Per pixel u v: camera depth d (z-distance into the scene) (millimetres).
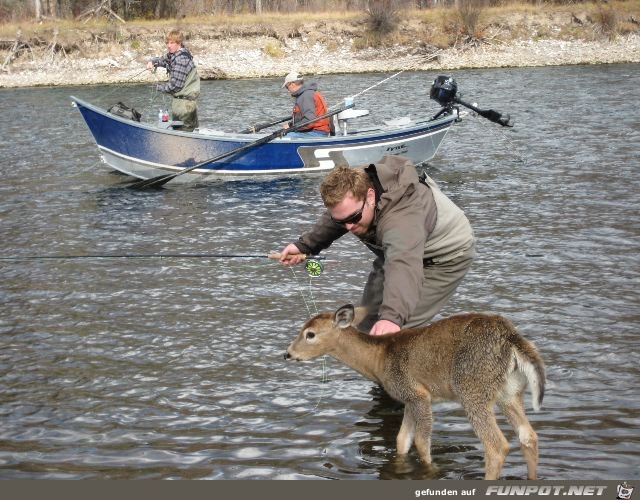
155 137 14906
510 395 5137
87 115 15055
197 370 7160
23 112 24812
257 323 8219
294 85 15281
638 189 13328
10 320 8375
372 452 5727
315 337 5789
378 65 36625
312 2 42875
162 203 13523
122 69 35969
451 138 18969
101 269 10031
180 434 6059
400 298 5359
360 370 5809
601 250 10203
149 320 8344
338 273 9734
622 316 8047
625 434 5812
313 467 5551
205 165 15070
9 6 41125
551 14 39375
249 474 5477
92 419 6305
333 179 5457
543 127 19734
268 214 12664
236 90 29922
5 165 16719
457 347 5227
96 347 7676
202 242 11164
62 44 36375
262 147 14992
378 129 16047
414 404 5520
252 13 42438
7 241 11328
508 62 36312
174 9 42594
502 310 8297
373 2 40812
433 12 40156
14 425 6215
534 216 11938
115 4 42219
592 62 36125
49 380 6988
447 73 33562
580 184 13859
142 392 6754
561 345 7406
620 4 40719
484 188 13859
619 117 20656
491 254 10195
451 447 5762
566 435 5820
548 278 9227
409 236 5453
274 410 6410
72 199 13828
